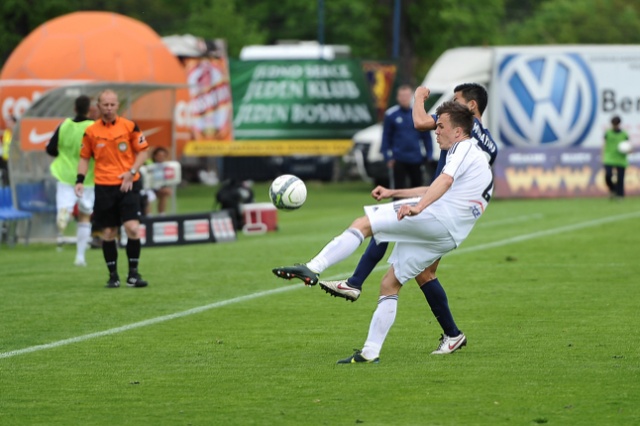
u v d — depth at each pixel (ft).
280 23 617.62
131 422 71.87
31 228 207.31
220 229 199.62
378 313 88.43
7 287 137.49
